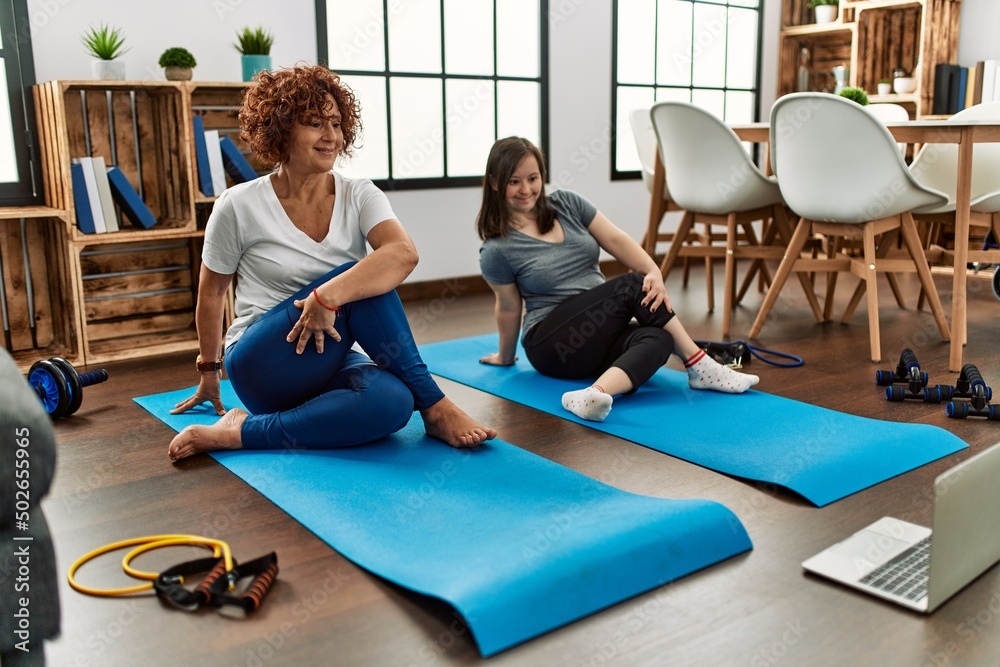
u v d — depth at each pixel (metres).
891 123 2.83
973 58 4.84
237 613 1.28
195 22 3.32
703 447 1.93
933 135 2.71
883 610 1.27
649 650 1.17
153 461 1.92
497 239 2.52
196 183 3.07
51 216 2.82
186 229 3.05
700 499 1.58
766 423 2.09
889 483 1.74
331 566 1.41
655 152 3.64
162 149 3.21
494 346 3.05
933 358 2.77
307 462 1.85
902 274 4.60
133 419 2.27
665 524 1.43
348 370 1.95
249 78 3.24
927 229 3.58
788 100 2.83
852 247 4.91
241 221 1.94
